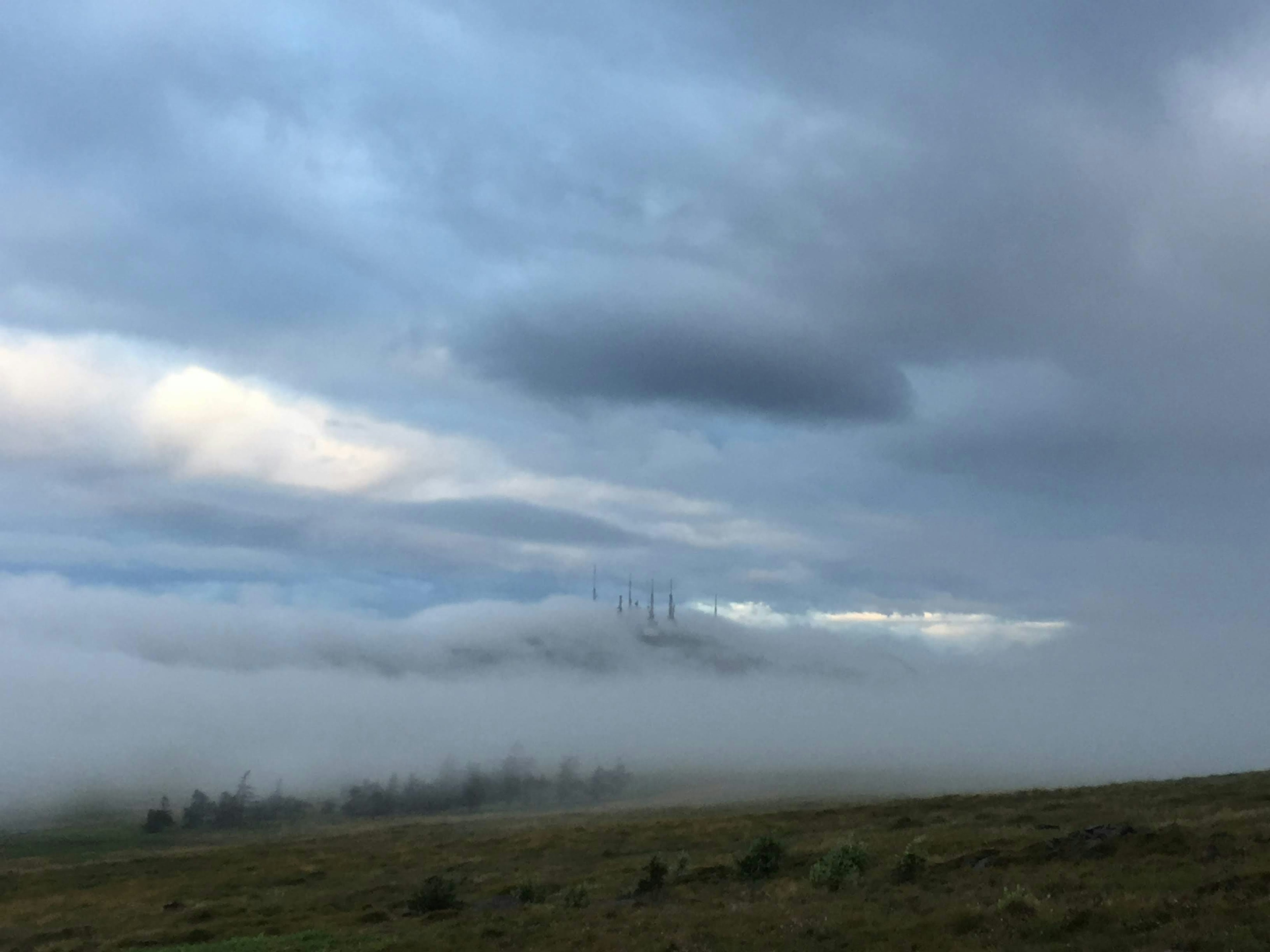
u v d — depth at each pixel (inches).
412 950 1230.9
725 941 1015.0
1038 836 1569.9
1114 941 788.6
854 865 1407.5
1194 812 1676.9
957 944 866.1
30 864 5211.6
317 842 3853.3
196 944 1509.6
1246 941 725.3
